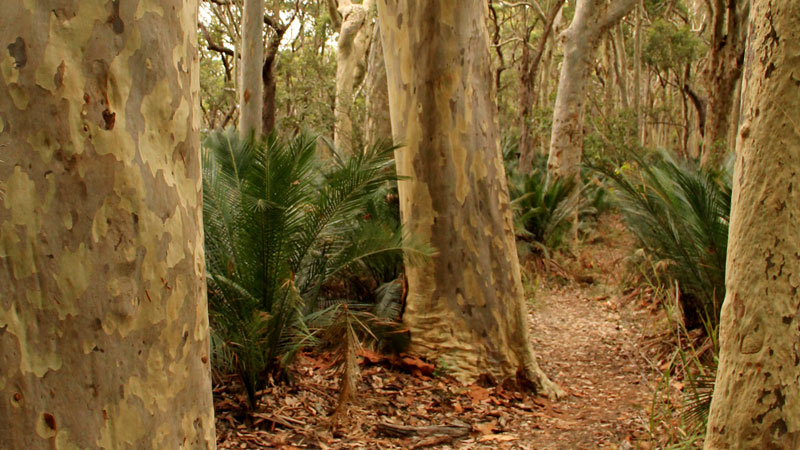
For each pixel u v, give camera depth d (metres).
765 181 1.93
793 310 1.91
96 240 1.27
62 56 1.23
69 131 1.23
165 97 1.38
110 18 1.28
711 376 3.50
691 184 5.49
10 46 1.20
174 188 1.41
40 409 1.23
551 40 23.92
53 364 1.24
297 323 4.30
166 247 1.39
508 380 5.13
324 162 6.29
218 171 4.32
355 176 4.42
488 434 4.20
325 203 4.44
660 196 5.75
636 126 19.59
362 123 12.56
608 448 3.95
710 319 5.71
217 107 18.23
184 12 1.45
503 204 5.30
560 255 10.38
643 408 4.68
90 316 1.26
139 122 1.33
